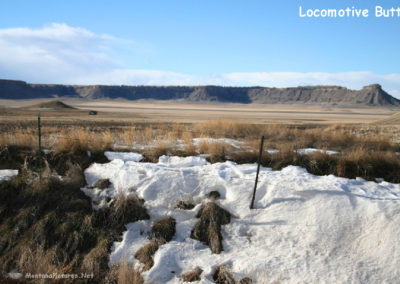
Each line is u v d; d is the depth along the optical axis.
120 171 8.17
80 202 7.41
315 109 197.12
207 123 15.93
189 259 6.12
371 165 8.36
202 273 5.70
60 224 6.99
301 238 6.10
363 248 5.73
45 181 7.89
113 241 6.67
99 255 6.33
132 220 7.05
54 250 6.52
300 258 5.71
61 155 9.07
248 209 6.89
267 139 12.42
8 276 6.10
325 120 65.69
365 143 11.96
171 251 6.22
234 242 6.32
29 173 8.27
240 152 9.38
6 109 69.31
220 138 12.07
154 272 5.83
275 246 6.06
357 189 7.05
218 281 5.60
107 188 7.81
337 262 5.59
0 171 8.37
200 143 10.14
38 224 6.95
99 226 6.98
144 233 6.80
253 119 62.03
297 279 5.37
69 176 8.38
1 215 7.30
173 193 7.45
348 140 12.30
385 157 8.69
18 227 6.98
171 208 7.18
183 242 6.50
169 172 7.94
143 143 10.88
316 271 5.46
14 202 7.57
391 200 6.30
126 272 5.77
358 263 5.52
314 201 6.65
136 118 53.00
